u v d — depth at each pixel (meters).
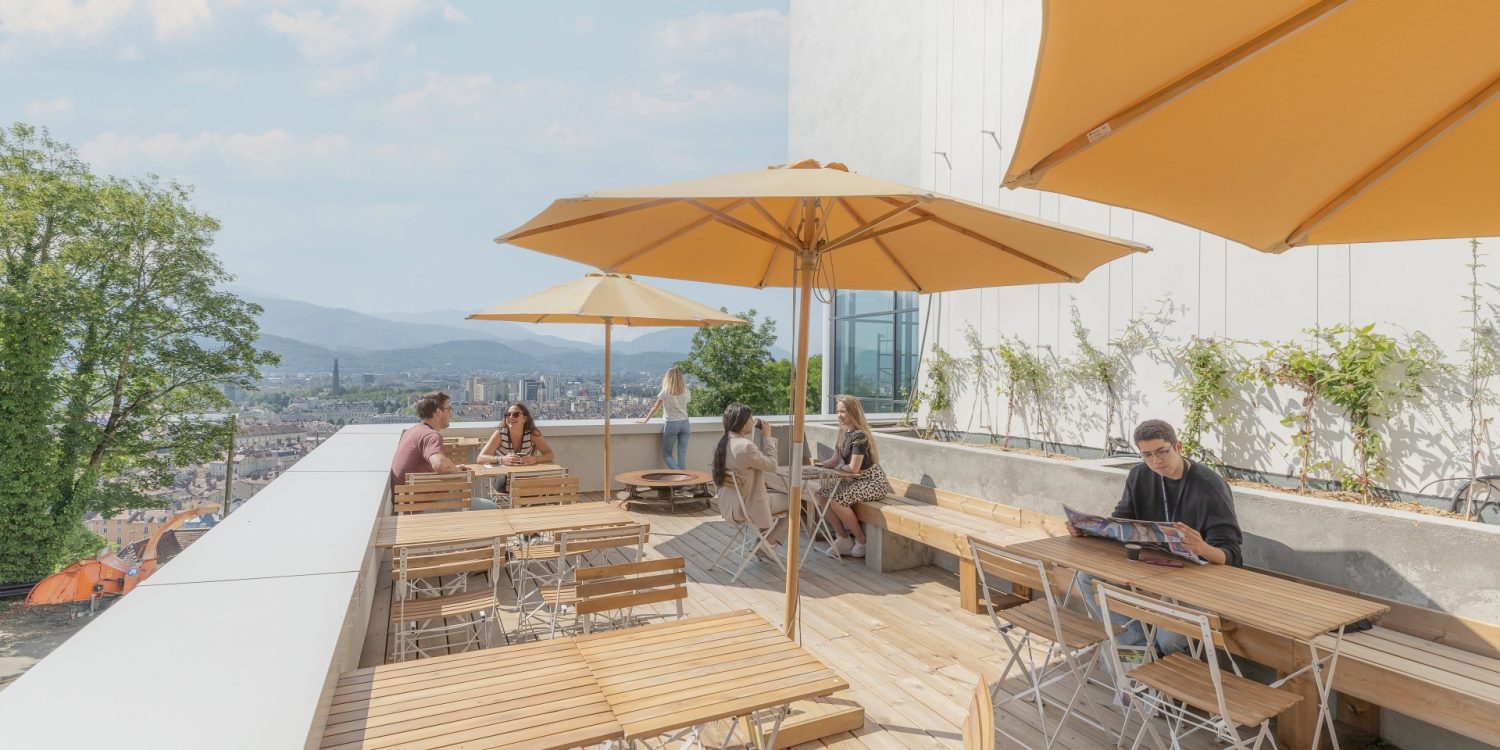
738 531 6.86
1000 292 7.86
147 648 2.01
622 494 9.38
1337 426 4.97
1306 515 3.88
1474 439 4.30
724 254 3.99
